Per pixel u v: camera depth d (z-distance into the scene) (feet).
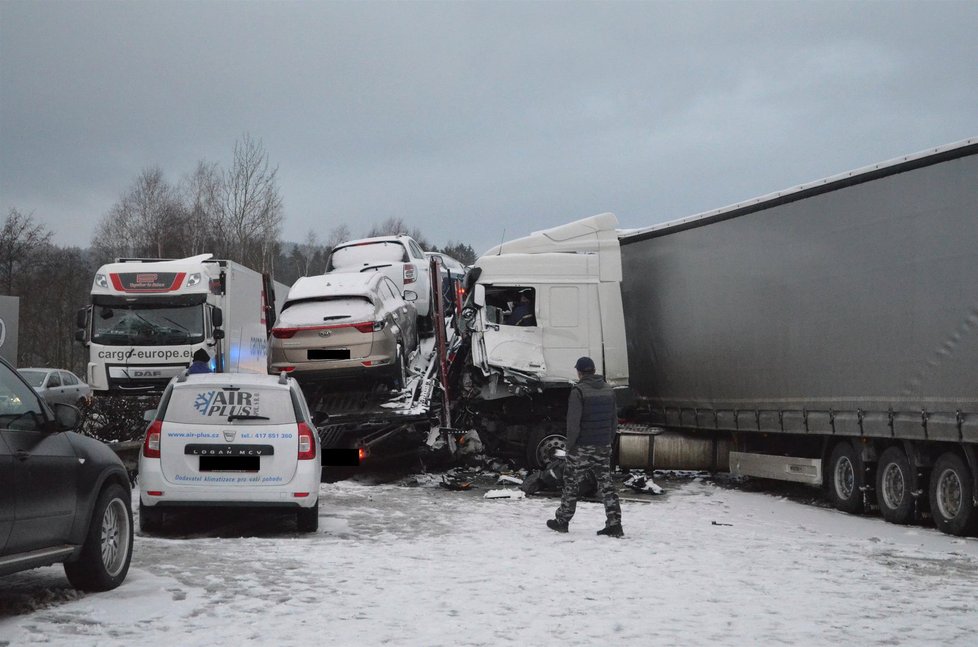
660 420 65.72
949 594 26.50
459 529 39.47
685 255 62.49
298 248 243.19
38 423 22.66
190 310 76.54
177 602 23.21
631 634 21.01
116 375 75.72
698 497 55.42
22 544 21.34
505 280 63.52
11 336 78.95
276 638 19.90
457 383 63.52
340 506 46.55
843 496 49.90
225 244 185.06
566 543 35.68
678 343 63.26
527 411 63.77
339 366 57.52
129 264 78.07
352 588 25.52
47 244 178.81
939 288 41.47
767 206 54.13
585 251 64.44
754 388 55.52
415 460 63.00
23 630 20.06
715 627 21.83
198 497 35.35
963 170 40.32
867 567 31.40
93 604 22.93
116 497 25.36
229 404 36.11
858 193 46.75
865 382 46.19
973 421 39.52
